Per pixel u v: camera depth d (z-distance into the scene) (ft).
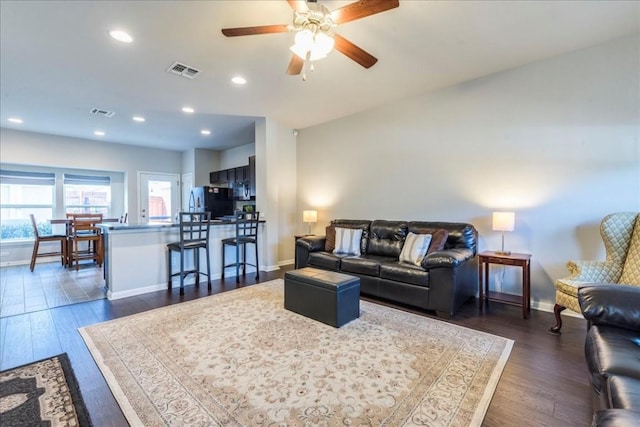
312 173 18.04
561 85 9.87
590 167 9.45
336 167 16.81
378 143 14.89
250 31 6.72
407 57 9.81
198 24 7.80
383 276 11.03
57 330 8.60
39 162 19.29
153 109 14.75
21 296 11.88
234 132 19.56
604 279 8.24
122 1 6.86
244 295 11.87
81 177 21.74
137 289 12.20
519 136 10.73
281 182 17.97
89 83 11.55
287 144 18.31
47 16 7.38
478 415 5.14
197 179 24.71
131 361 6.90
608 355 4.25
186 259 13.79
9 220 19.15
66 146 20.33
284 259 18.19
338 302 8.71
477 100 11.65
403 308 10.49
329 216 17.26
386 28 8.16
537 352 7.32
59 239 17.69
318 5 6.21
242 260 15.84
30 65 10.02
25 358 7.07
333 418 5.07
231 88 12.16
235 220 14.71
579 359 6.99
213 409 5.31
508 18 7.75
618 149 9.00
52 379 6.23
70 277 15.08
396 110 14.11
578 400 5.52
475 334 8.32
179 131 19.25
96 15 7.38
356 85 12.06
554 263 10.13
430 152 13.05
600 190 9.30
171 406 5.39
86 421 5.04
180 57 9.56
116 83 11.58
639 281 7.63
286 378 6.22
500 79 11.07
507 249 11.07
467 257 10.25
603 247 9.28
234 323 9.02
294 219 18.80
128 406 5.39
